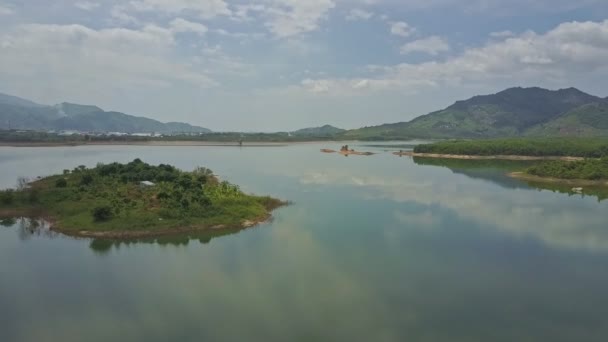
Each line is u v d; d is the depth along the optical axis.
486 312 28.84
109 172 75.38
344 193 73.19
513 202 65.50
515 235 46.53
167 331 26.25
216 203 54.56
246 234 47.06
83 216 50.19
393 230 48.41
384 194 72.38
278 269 36.19
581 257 39.44
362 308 29.27
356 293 31.50
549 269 36.50
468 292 31.84
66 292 31.77
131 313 28.52
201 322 27.31
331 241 44.16
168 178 71.88
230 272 35.53
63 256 39.81
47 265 37.38
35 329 26.52
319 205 62.66
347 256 39.41
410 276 34.69
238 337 25.59
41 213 54.44
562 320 27.84
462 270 36.06
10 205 56.19
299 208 60.53
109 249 41.94
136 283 33.31
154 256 39.78
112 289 32.25
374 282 33.50
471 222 52.19
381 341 25.11
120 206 52.28
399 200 66.81
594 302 30.41
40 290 32.12
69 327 26.77
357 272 35.47
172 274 35.19
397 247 42.12
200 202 53.59
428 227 49.84
